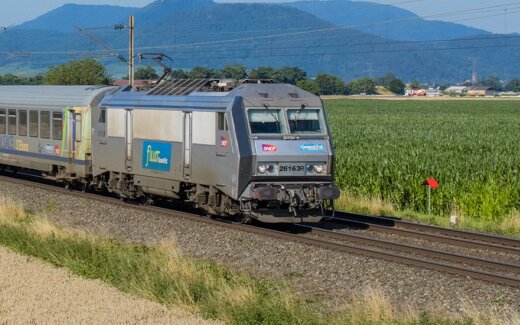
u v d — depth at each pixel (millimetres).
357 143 51719
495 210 26953
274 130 22578
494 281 16719
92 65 114625
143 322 13352
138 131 26219
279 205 22703
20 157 34125
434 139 56812
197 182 23641
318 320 13555
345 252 19688
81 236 20312
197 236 21969
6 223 22516
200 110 23375
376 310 13984
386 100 189750
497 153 39531
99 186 29359
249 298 14633
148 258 17859
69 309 14047
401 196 29984
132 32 55094
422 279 16984
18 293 15156
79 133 29797
